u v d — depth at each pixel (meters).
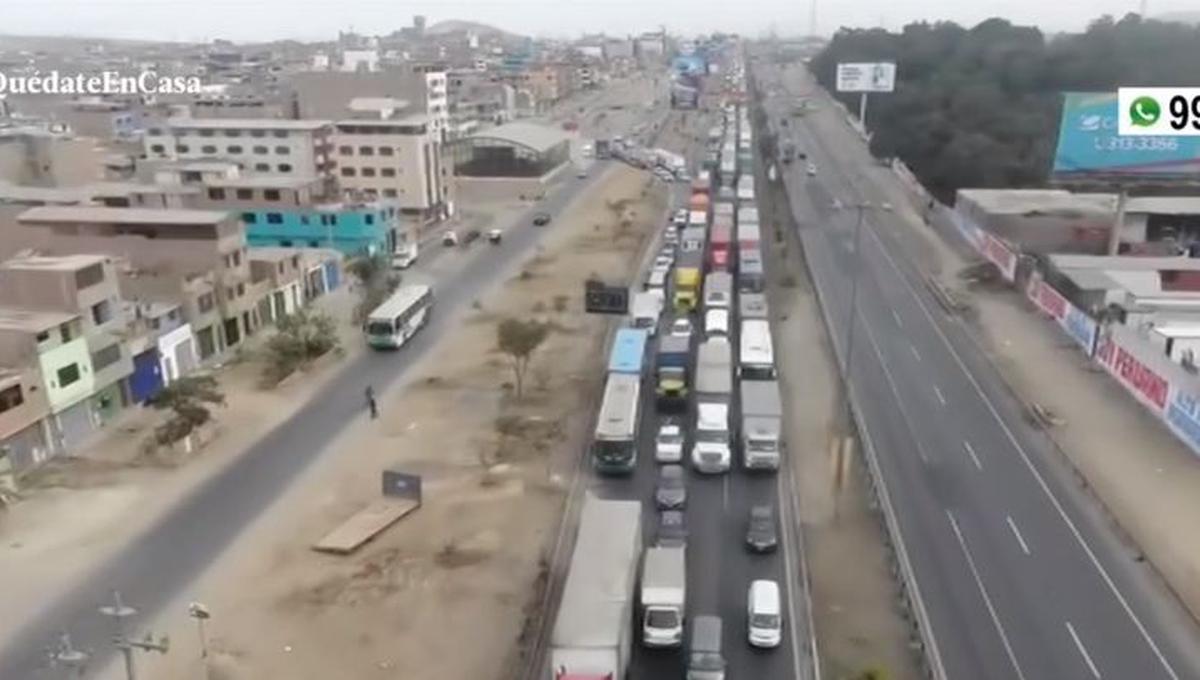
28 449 53.84
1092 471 53.22
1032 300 85.25
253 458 55.97
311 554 45.72
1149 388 61.16
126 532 47.78
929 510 49.12
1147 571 43.75
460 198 139.62
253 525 48.44
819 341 75.56
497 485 52.50
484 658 38.19
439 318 82.56
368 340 74.44
